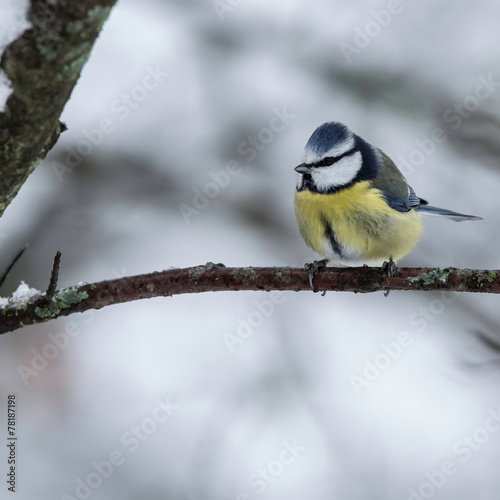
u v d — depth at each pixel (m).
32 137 3.45
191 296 11.67
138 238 11.52
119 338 10.87
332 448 9.62
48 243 11.09
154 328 11.13
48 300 4.98
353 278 5.73
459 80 12.12
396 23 12.46
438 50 12.37
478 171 11.95
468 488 9.43
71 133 11.73
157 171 11.88
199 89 12.37
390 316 11.41
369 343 10.98
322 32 12.48
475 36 12.50
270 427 9.85
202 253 11.49
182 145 12.20
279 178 12.16
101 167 11.73
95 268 11.15
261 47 12.52
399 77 12.03
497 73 12.04
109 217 11.60
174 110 12.32
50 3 3.04
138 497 9.03
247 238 11.77
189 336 11.03
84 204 11.56
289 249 11.70
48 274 10.88
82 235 11.31
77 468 9.36
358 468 9.54
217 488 9.25
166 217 11.82
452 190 11.95
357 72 12.16
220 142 12.20
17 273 10.74
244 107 12.34
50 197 11.44
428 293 11.20
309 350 10.84
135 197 11.77
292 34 12.48
